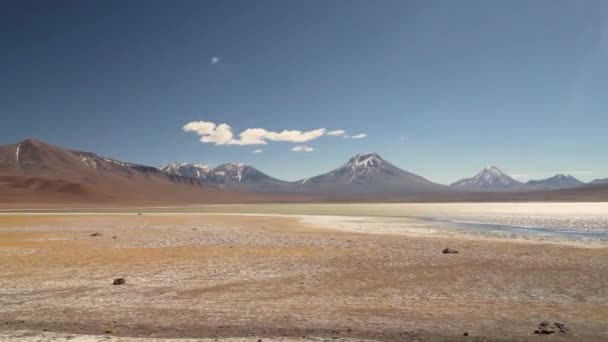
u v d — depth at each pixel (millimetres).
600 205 137500
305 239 35656
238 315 13234
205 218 72688
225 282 18547
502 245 31062
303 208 137750
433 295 16188
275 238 36594
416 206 145500
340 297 15844
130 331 11664
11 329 11891
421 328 11812
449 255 25938
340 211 106562
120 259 24797
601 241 34000
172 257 25562
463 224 55438
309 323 12352
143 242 33594
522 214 81312
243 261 24031
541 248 29266
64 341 10656
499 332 11445
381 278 19328
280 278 19391
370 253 27000
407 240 34719
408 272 20703
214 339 10781
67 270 21438
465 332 11422
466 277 19516
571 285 17859
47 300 15391
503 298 15711
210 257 25531
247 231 44219
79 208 154500
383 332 11484
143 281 18797
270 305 14586
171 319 12820
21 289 17281
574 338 10906
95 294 16359
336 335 11234
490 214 82625
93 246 31047
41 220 66500
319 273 20516
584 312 13656
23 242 33625
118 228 48750
